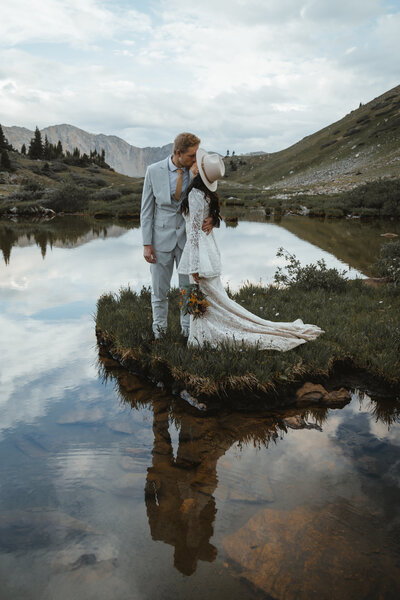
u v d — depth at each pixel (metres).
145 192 3.76
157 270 3.97
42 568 1.76
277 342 3.85
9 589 1.65
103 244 14.25
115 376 3.97
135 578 1.71
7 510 2.11
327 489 2.31
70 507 2.15
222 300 3.83
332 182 52.81
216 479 2.42
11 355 4.47
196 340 3.79
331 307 5.51
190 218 3.46
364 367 3.89
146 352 4.00
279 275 7.42
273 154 124.88
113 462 2.59
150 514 2.11
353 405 3.44
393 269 7.79
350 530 1.98
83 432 2.95
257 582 1.69
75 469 2.50
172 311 5.14
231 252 12.23
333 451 2.74
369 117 88.06
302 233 17.50
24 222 23.12
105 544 1.90
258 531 1.98
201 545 1.89
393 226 20.52
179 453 2.71
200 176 3.38
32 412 3.24
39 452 2.68
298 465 2.57
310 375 3.76
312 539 1.92
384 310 5.34
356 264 10.12
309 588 1.65
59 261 10.64
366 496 2.25
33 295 7.12
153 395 3.59
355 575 1.71
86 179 66.19
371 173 49.81
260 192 55.69
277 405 3.42
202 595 1.63
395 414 3.29
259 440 2.89
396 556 1.81
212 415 3.26
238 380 3.44
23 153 113.62
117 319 4.84
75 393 3.60
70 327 5.45
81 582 1.69
